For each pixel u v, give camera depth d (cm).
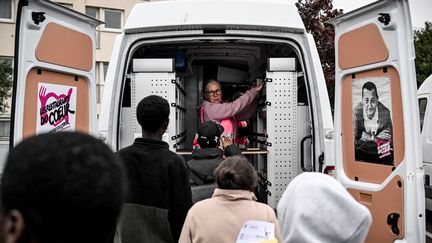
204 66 568
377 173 314
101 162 81
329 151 386
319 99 392
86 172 78
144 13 392
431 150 671
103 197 79
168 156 260
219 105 462
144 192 253
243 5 392
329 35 1455
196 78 567
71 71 332
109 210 81
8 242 76
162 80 406
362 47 323
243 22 388
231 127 468
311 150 406
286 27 393
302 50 399
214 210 242
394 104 297
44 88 305
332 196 138
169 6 393
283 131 413
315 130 395
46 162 77
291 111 413
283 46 436
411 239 281
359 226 134
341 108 352
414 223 280
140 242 251
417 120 282
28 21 284
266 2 395
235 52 503
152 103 262
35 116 295
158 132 265
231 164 250
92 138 86
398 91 293
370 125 320
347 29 341
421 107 718
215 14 389
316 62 397
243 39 396
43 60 300
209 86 479
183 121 531
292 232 136
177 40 396
